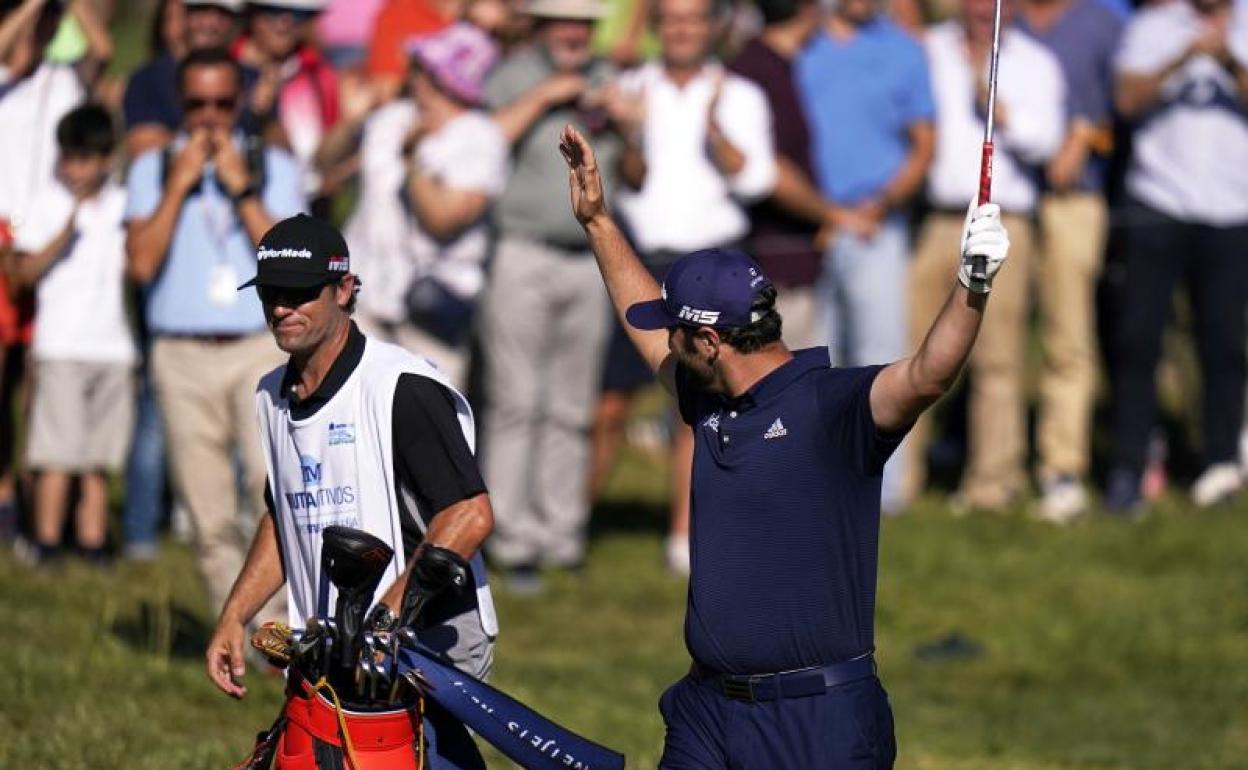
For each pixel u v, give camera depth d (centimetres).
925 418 4334
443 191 3403
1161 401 4803
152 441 3562
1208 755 2989
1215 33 3994
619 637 3503
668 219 3684
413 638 1806
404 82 3547
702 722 1844
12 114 3328
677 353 1841
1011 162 4016
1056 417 4175
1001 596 3769
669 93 3703
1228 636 3603
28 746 2452
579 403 3778
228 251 2806
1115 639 3550
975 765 2866
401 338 3506
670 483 4516
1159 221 4097
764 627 1797
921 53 3950
